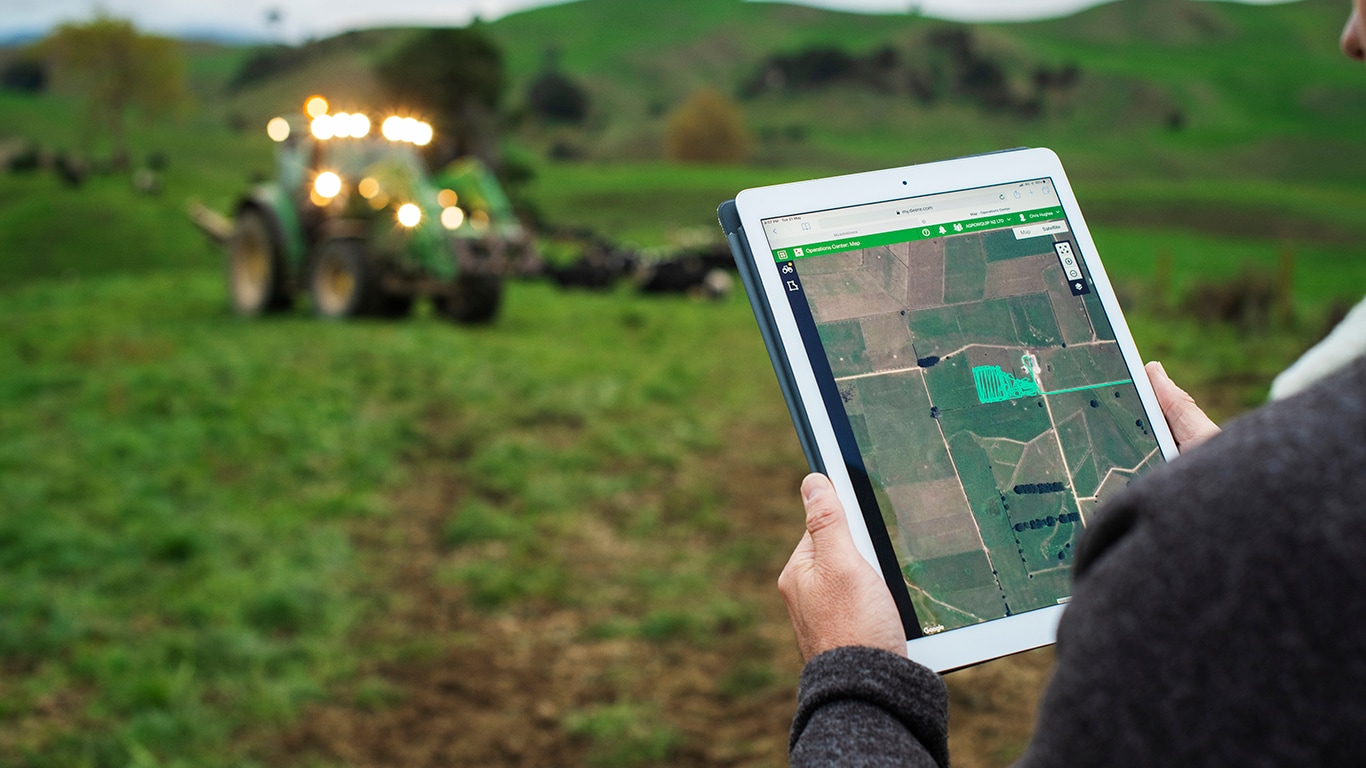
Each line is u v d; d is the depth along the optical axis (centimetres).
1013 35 15562
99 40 6988
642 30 15750
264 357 972
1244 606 50
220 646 418
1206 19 15825
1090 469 106
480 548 548
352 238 1229
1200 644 51
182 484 623
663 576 510
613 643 443
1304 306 1580
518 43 15138
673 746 362
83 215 3494
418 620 463
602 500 625
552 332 1285
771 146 10369
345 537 550
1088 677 55
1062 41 15538
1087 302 114
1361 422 52
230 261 1386
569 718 378
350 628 453
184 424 733
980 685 397
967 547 101
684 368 1038
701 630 448
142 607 460
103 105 7188
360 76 11838
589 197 5244
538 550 545
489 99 4512
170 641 418
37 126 7769
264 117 11056
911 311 111
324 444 703
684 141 9138
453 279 1227
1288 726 49
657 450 724
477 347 1085
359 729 373
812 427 105
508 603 482
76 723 367
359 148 1245
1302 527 50
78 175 4453
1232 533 52
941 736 82
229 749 356
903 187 117
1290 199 5488
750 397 932
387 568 520
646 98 13062
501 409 822
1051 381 110
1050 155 121
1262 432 55
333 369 937
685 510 610
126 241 3175
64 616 437
